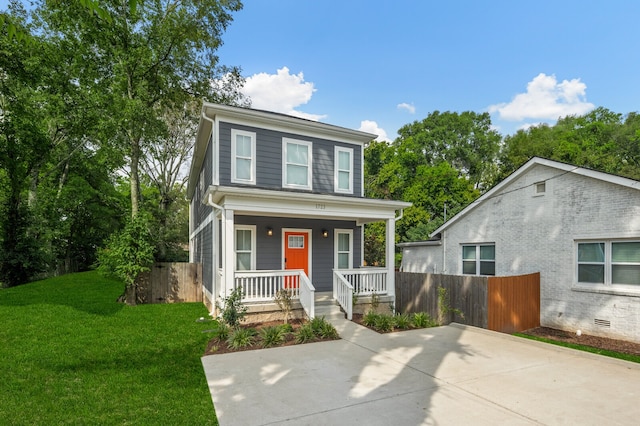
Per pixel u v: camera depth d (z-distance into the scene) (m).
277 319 9.44
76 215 23.33
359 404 4.61
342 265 12.80
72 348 7.06
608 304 8.98
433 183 28.45
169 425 4.07
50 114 15.66
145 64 13.28
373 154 34.66
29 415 4.31
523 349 7.22
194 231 19.91
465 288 9.74
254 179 10.98
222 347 7.25
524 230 11.13
